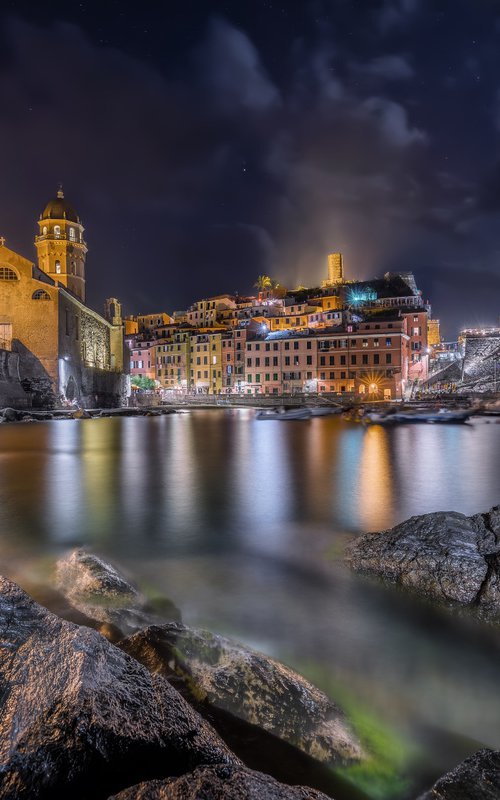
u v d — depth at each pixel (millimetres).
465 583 6160
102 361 88500
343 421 53688
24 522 11031
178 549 8945
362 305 119375
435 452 25547
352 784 3402
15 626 3980
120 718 2832
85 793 2467
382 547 7578
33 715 2938
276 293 135500
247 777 2551
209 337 115312
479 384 87812
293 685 4211
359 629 5750
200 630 4992
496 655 5223
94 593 6203
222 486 15797
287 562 8148
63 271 85125
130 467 20438
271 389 101375
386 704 4402
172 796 2342
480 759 3150
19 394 57750
